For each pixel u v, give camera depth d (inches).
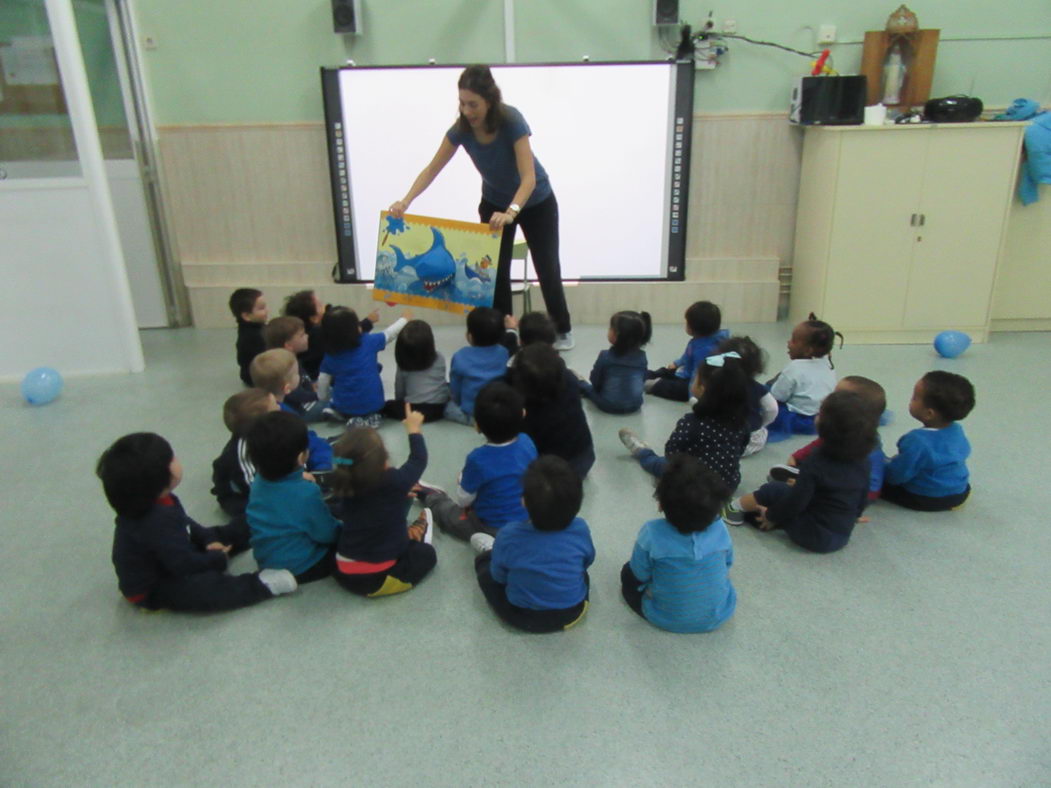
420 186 135.1
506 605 74.9
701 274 179.2
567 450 99.9
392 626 76.0
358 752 61.4
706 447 91.0
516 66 165.9
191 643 74.3
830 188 153.4
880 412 93.6
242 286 181.8
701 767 59.3
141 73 167.5
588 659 71.1
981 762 59.4
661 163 171.0
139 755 61.6
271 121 172.1
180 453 115.0
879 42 157.5
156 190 175.8
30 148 138.7
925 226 154.1
